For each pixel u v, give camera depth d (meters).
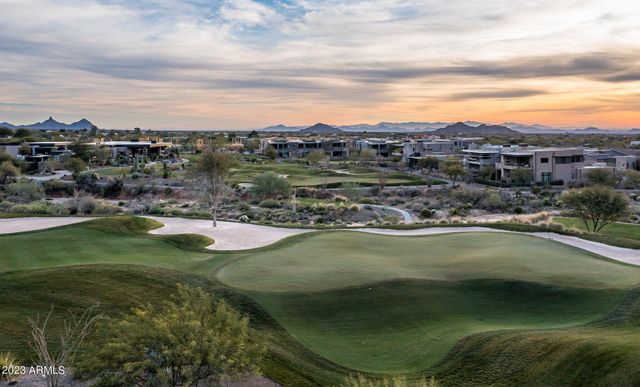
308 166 158.00
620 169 122.50
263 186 94.31
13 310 23.06
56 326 21.75
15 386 17.03
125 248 38.03
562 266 31.75
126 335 16.20
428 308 25.59
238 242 43.62
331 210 78.69
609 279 28.80
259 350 18.38
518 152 124.12
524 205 90.25
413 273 30.12
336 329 23.66
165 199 97.75
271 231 49.88
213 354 15.70
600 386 16.73
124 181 111.88
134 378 16.17
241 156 186.75
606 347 18.58
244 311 24.41
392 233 47.56
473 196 96.31
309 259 34.38
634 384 16.05
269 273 30.14
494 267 31.00
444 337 22.80
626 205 56.09
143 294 25.80
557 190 110.56
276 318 24.09
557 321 24.25
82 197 82.12
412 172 146.62
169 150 189.12
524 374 18.81
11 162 121.19
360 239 43.31
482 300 26.75
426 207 87.00
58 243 38.09
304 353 21.30
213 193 55.38
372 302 25.95
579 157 120.31
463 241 41.88
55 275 27.27
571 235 46.59
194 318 16.67
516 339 21.02
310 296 26.22
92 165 148.62
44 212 68.00
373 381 19.05
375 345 22.41
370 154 177.62
